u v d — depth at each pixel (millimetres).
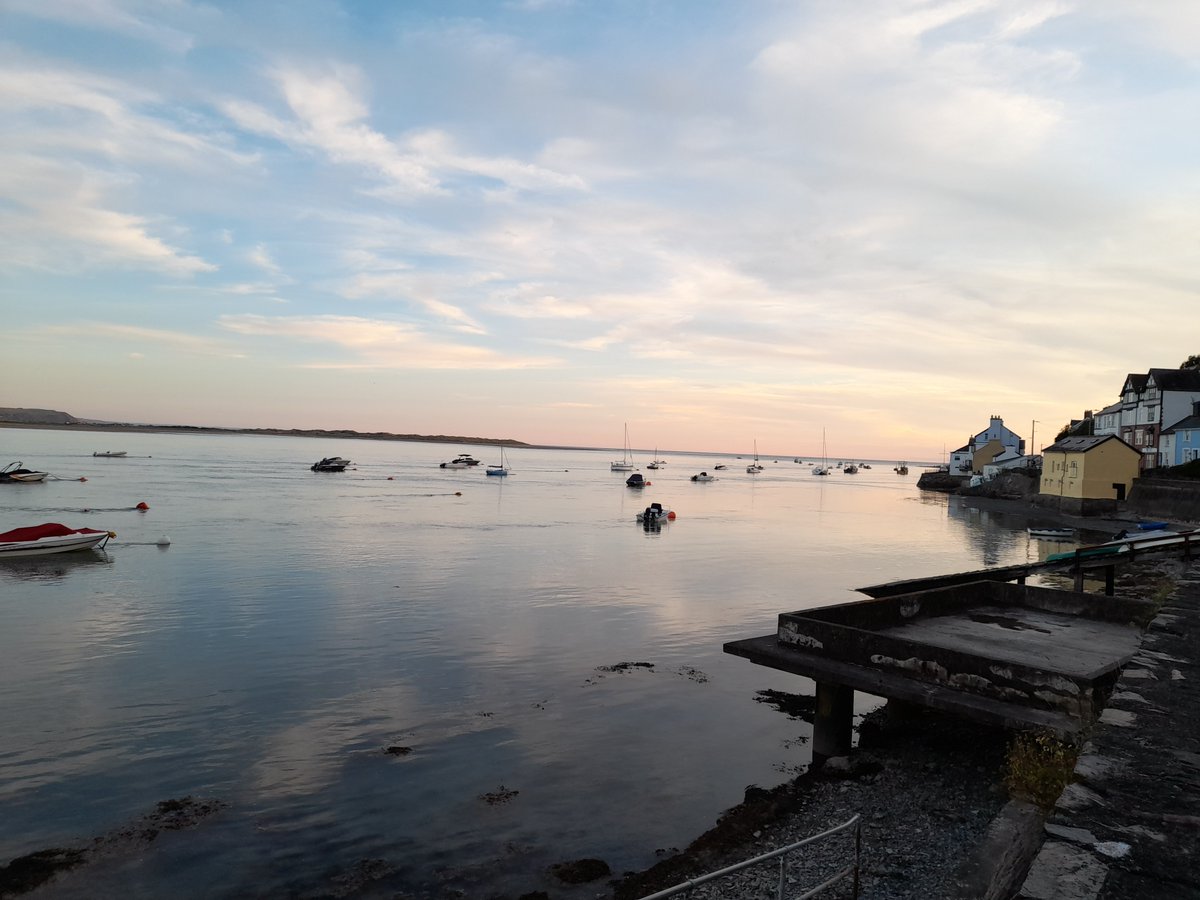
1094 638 14023
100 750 14633
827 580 38219
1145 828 4676
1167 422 78438
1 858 10914
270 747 14992
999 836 7379
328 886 10414
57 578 33000
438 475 144500
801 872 10109
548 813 12625
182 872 10656
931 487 147375
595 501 93562
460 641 23266
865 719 16781
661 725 16797
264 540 46062
